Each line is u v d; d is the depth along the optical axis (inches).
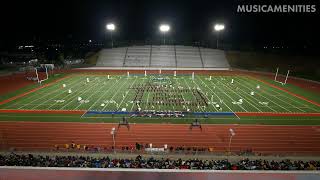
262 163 761.6
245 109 1311.5
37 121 1134.4
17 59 2765.7
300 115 1227.9
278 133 1023.0
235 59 2888.8
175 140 966.4
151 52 3009.4
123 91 1657.2
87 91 1657.2
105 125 1093.8
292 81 2054.6
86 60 2896.2
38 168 143.9
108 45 3235.7
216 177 140.2
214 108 1321.4
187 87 1784.0
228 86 1830.7
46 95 1560.0
